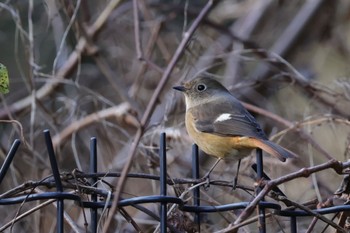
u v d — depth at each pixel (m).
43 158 11.05
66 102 11.67
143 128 8.73
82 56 12.19
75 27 11.91
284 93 12.70
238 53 12.44
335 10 14.52
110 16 13.02
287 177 6.32
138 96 12.34
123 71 13.61
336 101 10.95
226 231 6.20
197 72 10.96
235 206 6.58
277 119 10.70
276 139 10.98
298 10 14.98
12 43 13.41
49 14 11.29
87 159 11.68
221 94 9.47
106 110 11.41
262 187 6.51
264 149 8.25
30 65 10.93
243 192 9.86
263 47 13.91
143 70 11.73
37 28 13.02
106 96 13.33
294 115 12.39
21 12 13.16
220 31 12.60
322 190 10.24
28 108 11.71
